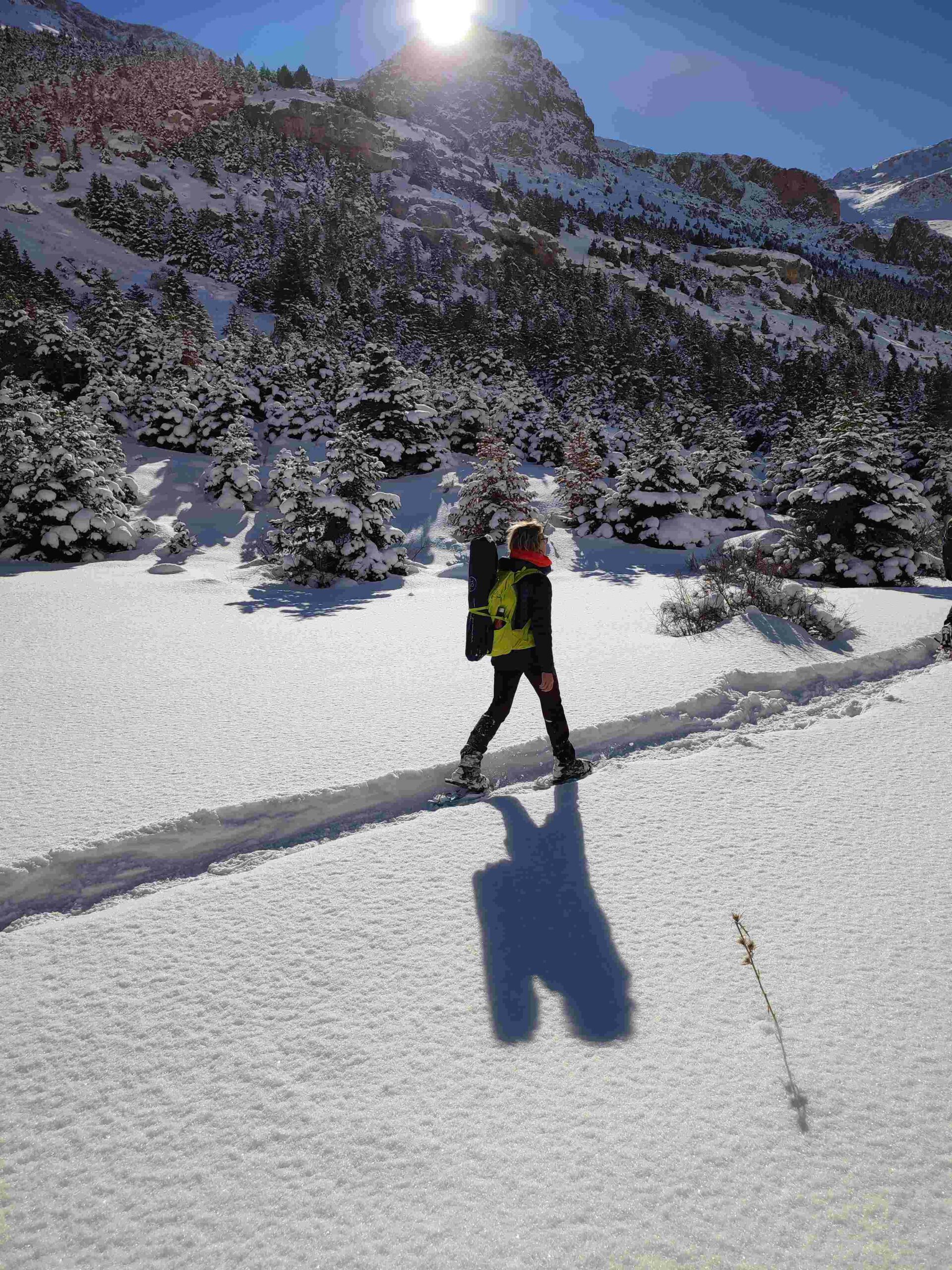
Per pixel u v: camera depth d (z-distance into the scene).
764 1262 1.43
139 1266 1.47
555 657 6.60
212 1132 1.80
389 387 29.66
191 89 179.88
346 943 2.56
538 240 161.62
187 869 3.29
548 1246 1.47
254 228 123.81
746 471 25.78
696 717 5.00
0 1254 1.50
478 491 21.56
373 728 4.81
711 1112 1.80
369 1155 1.71
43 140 141.00
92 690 5.99
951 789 3.74
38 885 3.07
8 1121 1.85
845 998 2.22
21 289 53.94
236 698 5.71
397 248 140.88
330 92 199.12
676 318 130.25
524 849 3.20
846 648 6.88
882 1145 1.70
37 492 16.66
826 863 3.05
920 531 14.89
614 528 22.05
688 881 2.92
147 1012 2.24
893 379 49.06
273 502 23.80
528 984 2.32
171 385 32.47
